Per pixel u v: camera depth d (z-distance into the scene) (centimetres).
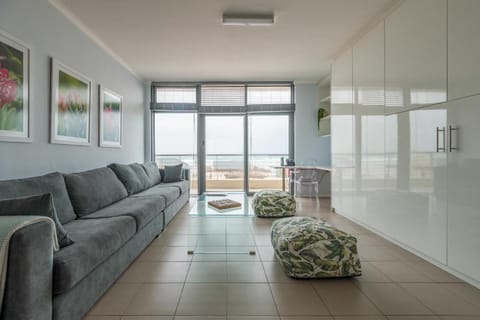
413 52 266
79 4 292
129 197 357
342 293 202
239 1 292
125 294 200
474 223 204
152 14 316
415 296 197
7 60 223
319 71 543
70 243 175
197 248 295
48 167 278
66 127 307
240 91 623
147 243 293
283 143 641
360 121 370
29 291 126
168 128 636
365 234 338
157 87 621
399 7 288
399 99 288
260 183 653
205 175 646
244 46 412
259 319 171
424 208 254
